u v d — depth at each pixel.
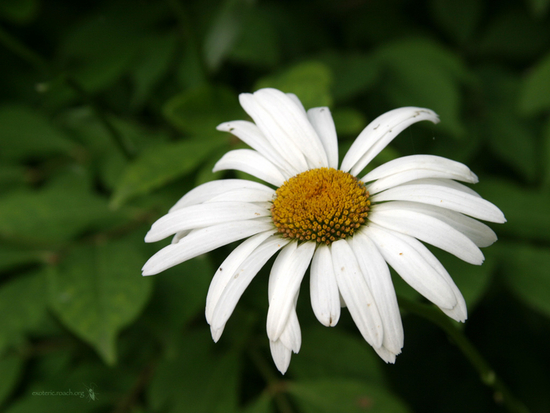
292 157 0.22
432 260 0.20
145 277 0.24
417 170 0.21
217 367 0.25
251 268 0.20
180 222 0.21
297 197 0.21
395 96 0.27
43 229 0.26
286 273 0.20
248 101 0.22
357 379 0.25
